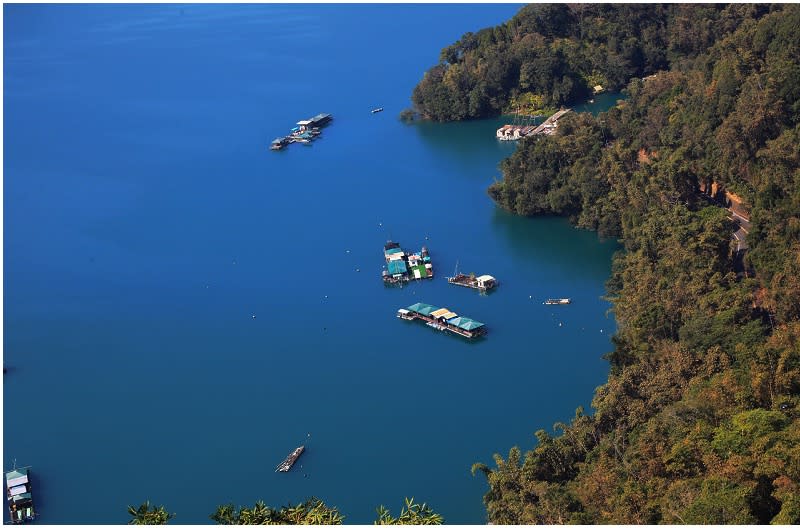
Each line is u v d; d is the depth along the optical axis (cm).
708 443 12888
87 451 17825
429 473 16562
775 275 17900
